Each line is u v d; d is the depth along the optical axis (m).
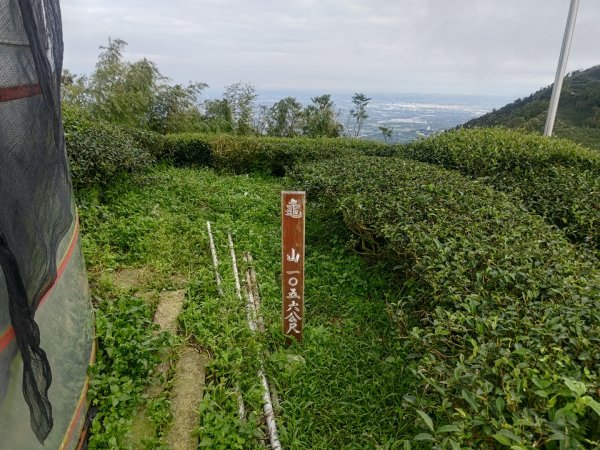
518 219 3.78
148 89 13.13
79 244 2.44
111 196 5.73
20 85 1.47
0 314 1.49
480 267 2.88
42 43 1.62
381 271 4.17
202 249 4.70
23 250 1.47
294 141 9.95
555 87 7.59
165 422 2.38
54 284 1.89
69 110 7.32
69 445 2.05
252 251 4.80
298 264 3.02
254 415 2.43
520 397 1.68
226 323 3.17
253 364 2.83
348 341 3.28
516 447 1.42
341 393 2.75
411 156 7.07
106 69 12.20
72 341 2.13
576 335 2.06
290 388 2.74
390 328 3.38
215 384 2.71
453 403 1.94
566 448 1.46
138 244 4.50
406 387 2.77
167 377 2.74
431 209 3.74
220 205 6.18
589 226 4.14
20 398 1.62
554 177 5.32
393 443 2.33
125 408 2.39
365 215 3.90
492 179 5.48
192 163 9.36
